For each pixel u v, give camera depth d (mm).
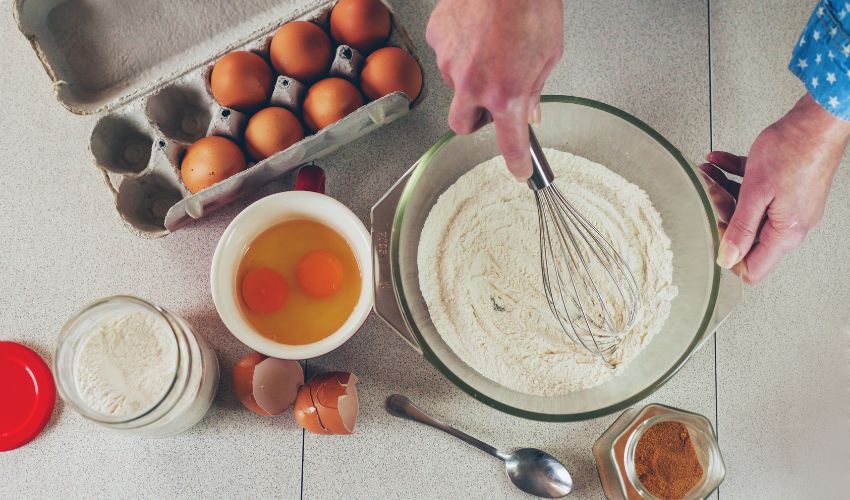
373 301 764
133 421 729
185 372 761
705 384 897
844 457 889
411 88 831
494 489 874
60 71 910
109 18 918
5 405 864
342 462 872
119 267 896
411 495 870
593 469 876
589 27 937
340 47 824
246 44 858
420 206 820
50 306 892
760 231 824
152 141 914
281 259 841
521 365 820
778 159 761
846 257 924
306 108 828
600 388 811
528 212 848
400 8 947
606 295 835
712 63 936
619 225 844
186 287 895
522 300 836
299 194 789
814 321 911
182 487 868
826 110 719
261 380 797
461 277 837
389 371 882
